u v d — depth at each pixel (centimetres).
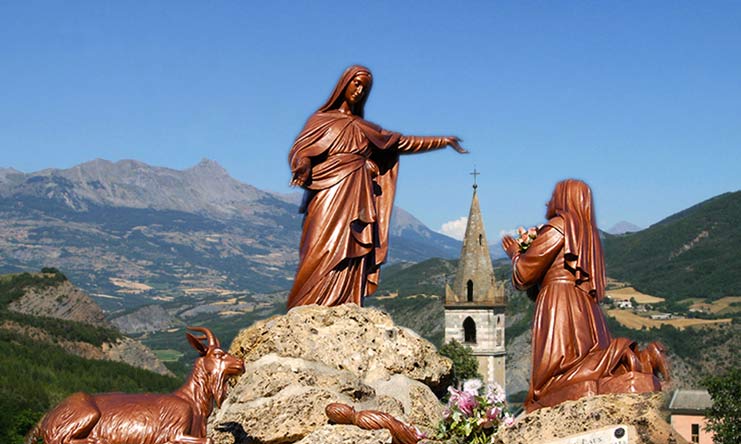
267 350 1596
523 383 11319
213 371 1286
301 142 1797
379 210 1869
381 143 1850
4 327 12181
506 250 1505
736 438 1958
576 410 1272
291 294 1762
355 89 1827
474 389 1437
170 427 1214
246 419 1486
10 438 5975
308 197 1812
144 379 11312
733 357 8938
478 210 10375
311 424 1472
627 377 1284
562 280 1398
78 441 1167
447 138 1917
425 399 1609
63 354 11144
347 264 1761
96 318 15900
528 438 1295
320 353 1588
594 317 1373
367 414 1396
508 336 12450
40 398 8506
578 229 1409
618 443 1228
